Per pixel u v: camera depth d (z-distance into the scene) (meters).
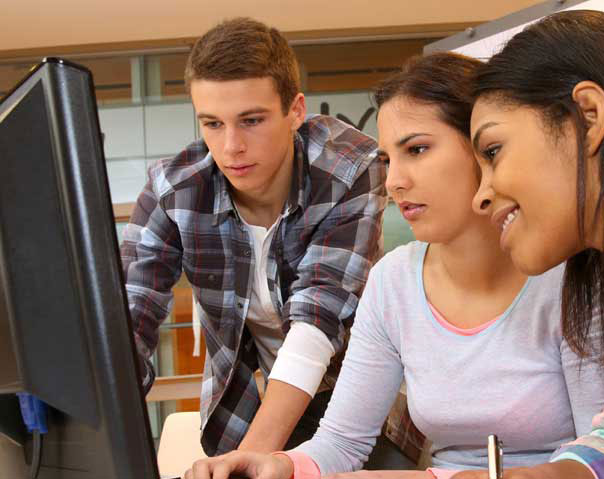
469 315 1.03
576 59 0.68
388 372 1.12
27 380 0.58
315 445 1.07
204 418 1.57
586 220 0.69
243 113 1.26
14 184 0.54
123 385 0.53
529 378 0.98
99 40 3.11
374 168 1.43
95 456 0.56
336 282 1.36
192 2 3.00
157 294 1.47
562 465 0.72
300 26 3.11
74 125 0.51
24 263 0.55
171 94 3.29
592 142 0.67
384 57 3.24
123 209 3.33
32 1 2.96
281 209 1.45
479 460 1.02
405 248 1.13
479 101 0.74
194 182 1.43
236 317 1.50
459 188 0.97
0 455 0.69
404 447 1.35
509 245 0.74
